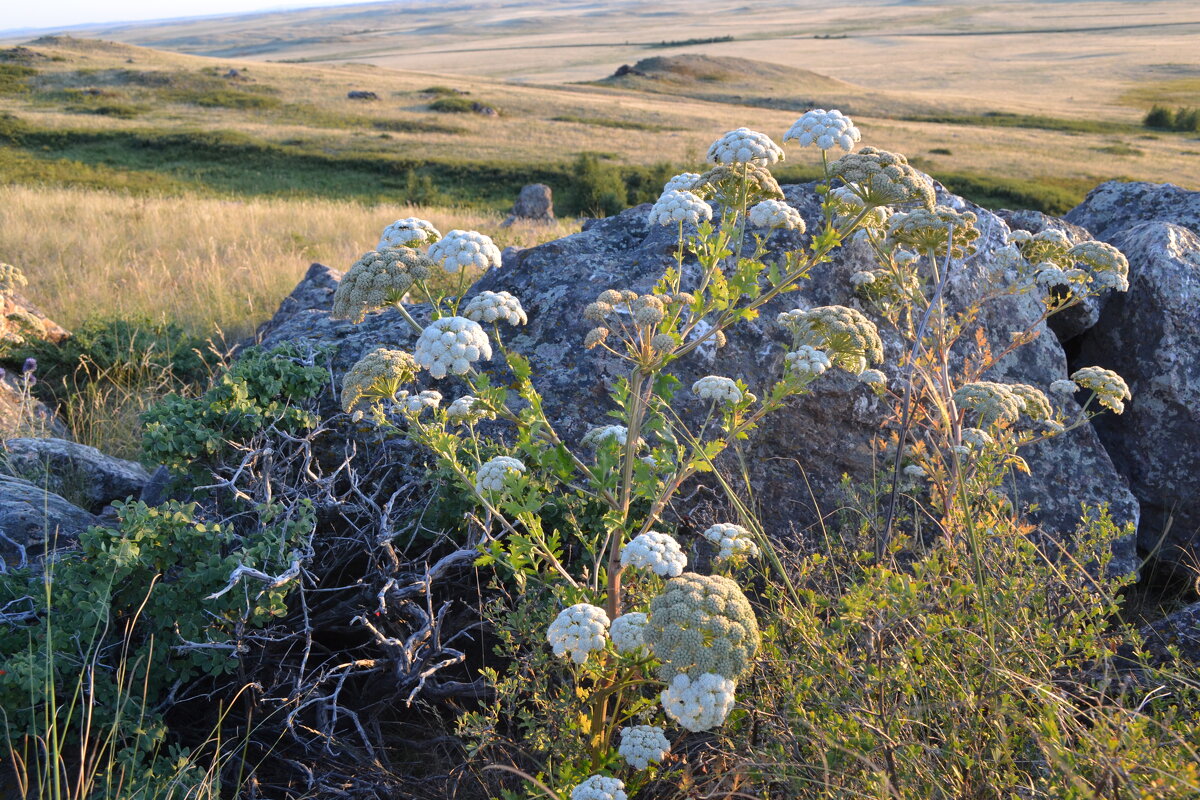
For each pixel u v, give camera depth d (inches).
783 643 108.0
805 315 116.0
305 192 1470.2
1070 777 77.4
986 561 121.6
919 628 107.7
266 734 127.3
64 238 478.9
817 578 135.2
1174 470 193.9
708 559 163.3
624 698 109.0
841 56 6250.0
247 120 2191.2
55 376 297.6
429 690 130.6
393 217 727.7
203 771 112.3
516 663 116.3
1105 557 128.6
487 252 103.0
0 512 153.7
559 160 1840.6
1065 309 209.6
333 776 119.3
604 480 102.3
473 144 2038.6
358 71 3491.6
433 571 131.3
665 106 3068.4
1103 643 116.8
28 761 110.2
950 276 199.2
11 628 119.4
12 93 2316.7
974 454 140.9
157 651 118.8
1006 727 95.0
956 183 1724.9
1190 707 105.8
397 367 101.9
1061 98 3868.1
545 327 191.9
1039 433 188.4
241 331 350.3
